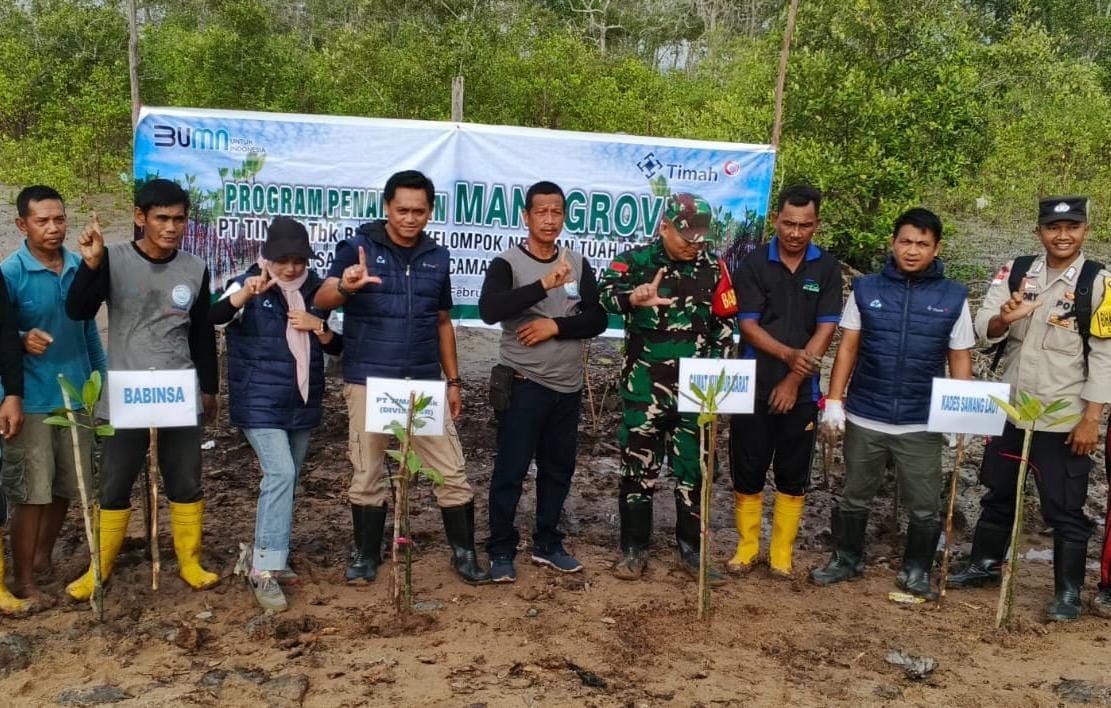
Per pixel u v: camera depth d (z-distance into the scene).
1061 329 4.60
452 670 3.88
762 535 5.75
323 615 4.38
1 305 4.08
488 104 14.62
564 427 4.85
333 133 6.61
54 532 4.73
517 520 5.84
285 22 32.44
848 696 3.78
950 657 4.18
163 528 5.40
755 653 4.15
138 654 3.97
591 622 4.39
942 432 4.71
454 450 4.76
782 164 11.02
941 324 4.70
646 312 4.75
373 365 4.55
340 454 6.85
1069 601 4.63
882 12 11.61
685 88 21.59
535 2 32.06
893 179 10.93
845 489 5.02
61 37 19.12
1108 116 18.12
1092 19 29.91
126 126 17.34
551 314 4.67
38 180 15.50
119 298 4.30
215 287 6.68
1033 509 6.18
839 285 4.86
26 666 3.86
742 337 4.95
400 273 4.54
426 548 5.31
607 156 6.89
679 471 4.97
